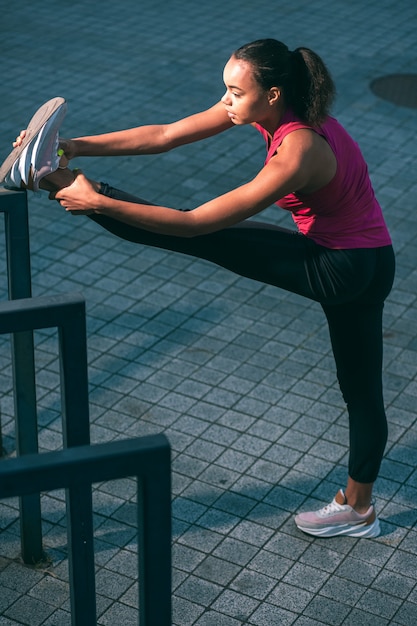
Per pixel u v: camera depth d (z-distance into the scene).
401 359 7.53
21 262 5.14
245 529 5.89
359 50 13.47
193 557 5.68
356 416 5.52
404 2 15.41
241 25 14.26
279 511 6.04
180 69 12.78
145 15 14.52
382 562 5.69
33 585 5.48
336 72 12.74
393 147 10.91
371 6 15.14
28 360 5.07
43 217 9.35
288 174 4.31
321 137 4.43
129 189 9.87
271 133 4.54
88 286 8.34
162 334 7.72
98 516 5.96
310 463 6.45
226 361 7.42
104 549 5.72
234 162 10.51
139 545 3.38
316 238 4.76
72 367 4.35
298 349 7.61
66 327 4.25
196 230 4.32
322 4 15.15
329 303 4.91
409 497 6.21
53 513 5.98
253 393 7.08
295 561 5.68
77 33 13.80
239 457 6.47
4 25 14.00
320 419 6.85
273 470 6.37
